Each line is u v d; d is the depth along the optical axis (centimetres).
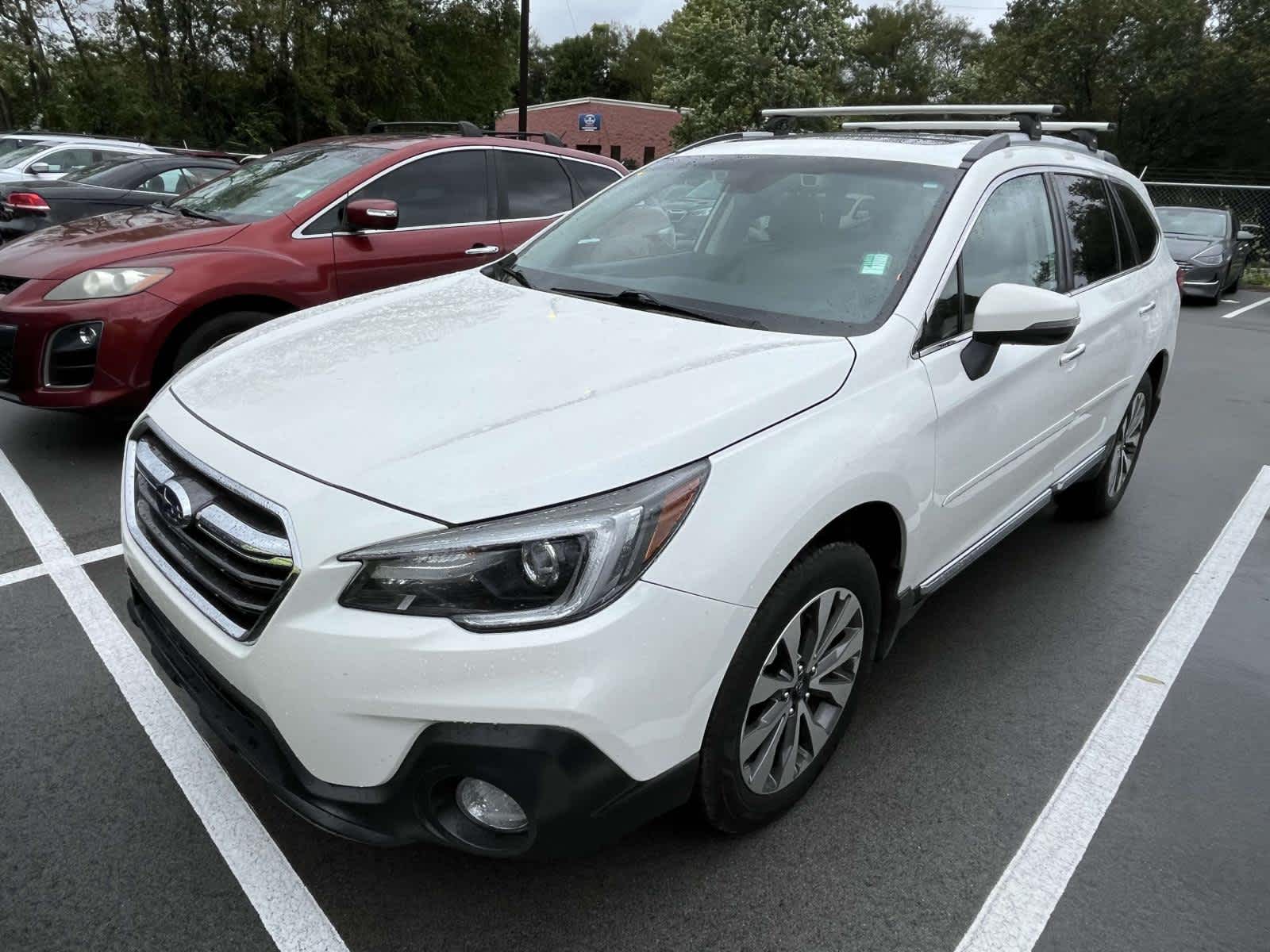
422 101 2728
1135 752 289
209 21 2241
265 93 2438
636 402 215
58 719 281
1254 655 351
